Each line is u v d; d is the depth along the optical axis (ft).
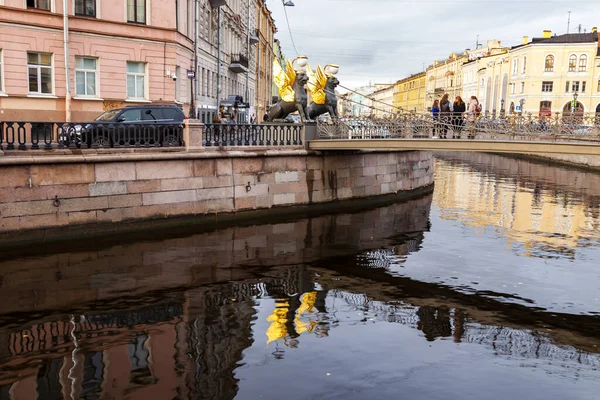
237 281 39.88
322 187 65.82
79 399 23.50
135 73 85.35
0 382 24.75
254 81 200.85
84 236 46.96
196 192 53.93
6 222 43.01
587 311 35.58
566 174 119.14
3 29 71.20
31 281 37.81
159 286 38.11
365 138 61.31
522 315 34.63
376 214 67.26
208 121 115.44
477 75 267.18
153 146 51.42
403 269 44.14
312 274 42.14
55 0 75.56
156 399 23.61
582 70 203.41
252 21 190.19
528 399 24.30
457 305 36.27
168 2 87.20
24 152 43.86
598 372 27.14
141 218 50.24
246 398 23.79
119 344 28.99
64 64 76.64
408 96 415.85
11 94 72.43
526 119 49.88
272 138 61.11
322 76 66.03
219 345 29.19
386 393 24.48
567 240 55.72
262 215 59.72
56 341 29.14
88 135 48.19
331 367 26.91
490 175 117.60
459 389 25.02
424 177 87.81
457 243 53.52
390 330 31.83
